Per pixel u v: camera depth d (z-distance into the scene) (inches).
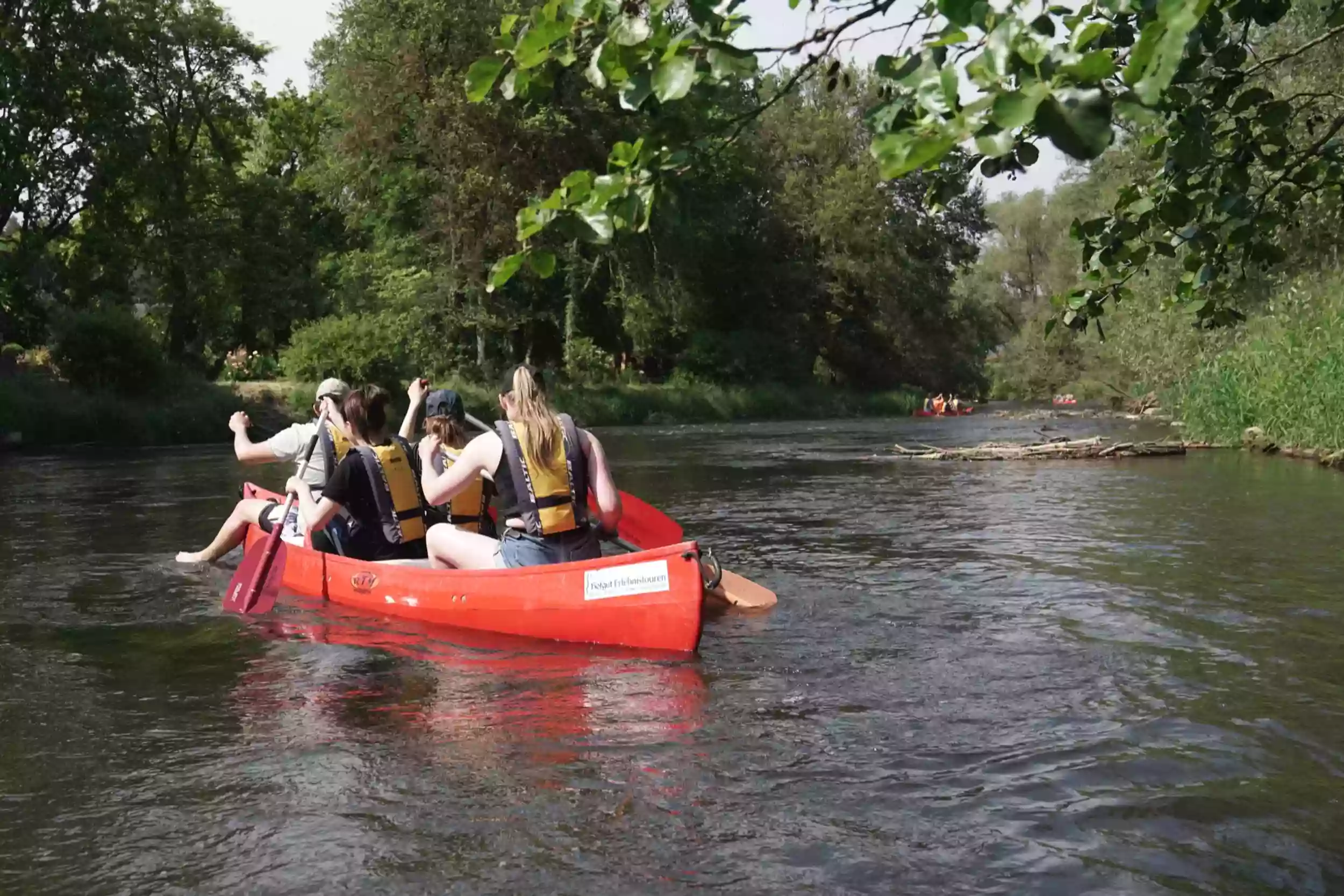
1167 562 276.2
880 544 315.6
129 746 144.3
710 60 98.5
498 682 174.2
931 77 86.1
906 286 1892.2
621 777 130.8
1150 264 997.2
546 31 102.3
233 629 213.8
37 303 1142.3
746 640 200.1
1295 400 642.2
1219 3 121.9
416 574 220.2
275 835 115.4
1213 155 144.9
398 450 241.9
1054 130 74.4
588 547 210.4
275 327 1477.6
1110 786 125.8
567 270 1465.3
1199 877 103.1
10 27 1074.7
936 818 117.6
